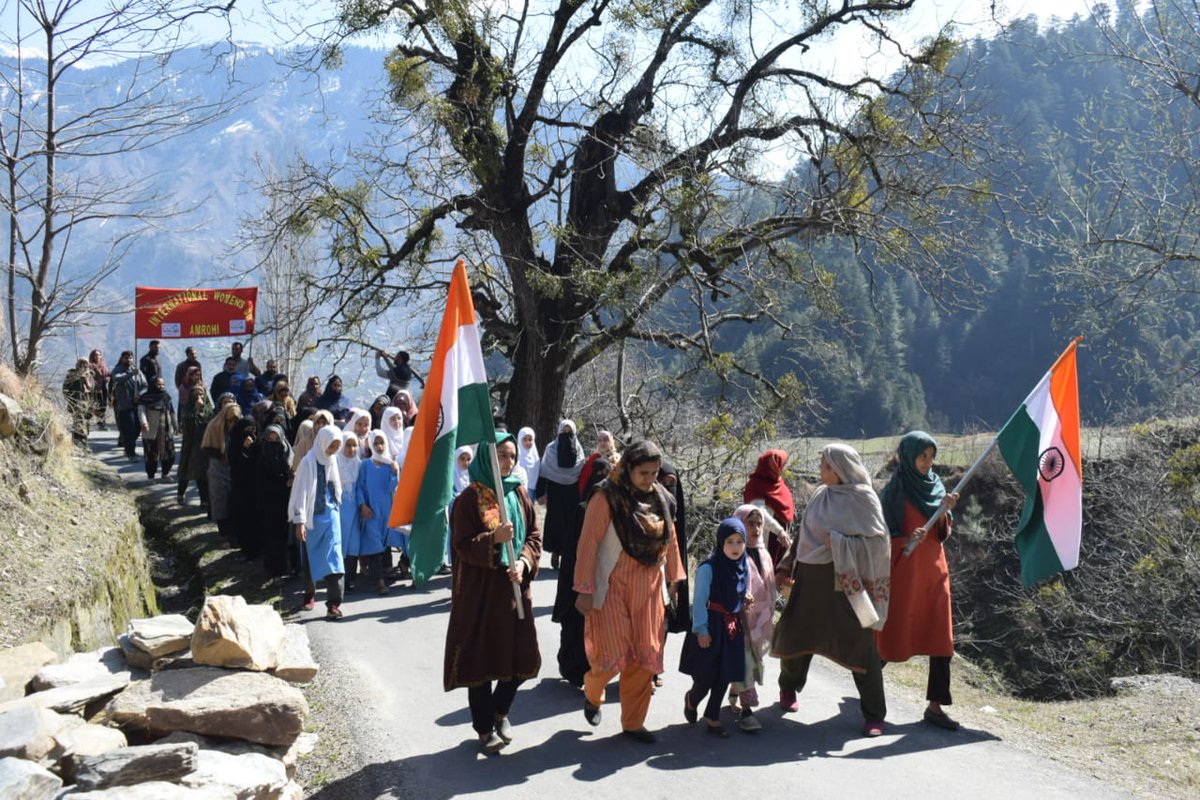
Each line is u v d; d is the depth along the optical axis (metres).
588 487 7.82
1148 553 14.93
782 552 7.59
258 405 14.35
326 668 8.56
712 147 18.61
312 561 10.29
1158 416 18.69
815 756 6.46
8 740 4.98
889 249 18.84
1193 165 13.70
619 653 6.40
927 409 63.66
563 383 20.08
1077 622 15.66
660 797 5.80
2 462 10.61
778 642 7.11
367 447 11.77
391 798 5.89
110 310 13.87
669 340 20.58
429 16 17.80
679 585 7.33
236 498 13.08
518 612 6.32
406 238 20.16
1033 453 7.62
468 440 6.40
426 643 9.28
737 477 18.34
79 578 9.49
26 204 12.66
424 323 21.84
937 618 7.08
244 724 5.94
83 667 6.41
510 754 6.50
